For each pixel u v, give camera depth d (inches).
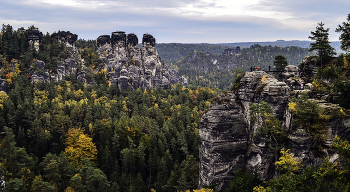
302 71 2778.1
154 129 5201.8
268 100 2043.6
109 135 4453.7
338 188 1446.9
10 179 3029.0
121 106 6604.3
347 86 2001.7
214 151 2203.5
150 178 3946.9
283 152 1835.6
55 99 6117.1
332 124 1759.4
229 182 2190.0
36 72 7263.8
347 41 2304.4
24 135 4439.0
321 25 2834.6
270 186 1800.0
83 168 3383.4
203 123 2308.1
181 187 2955.2
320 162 1734.7
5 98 5639.8
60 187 3321.9
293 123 1862.7
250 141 2176.4
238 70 2438.5
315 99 2043.6
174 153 4717.0
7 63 7263.8
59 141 4352.9
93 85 7741.1
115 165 3892.7
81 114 5334.6
